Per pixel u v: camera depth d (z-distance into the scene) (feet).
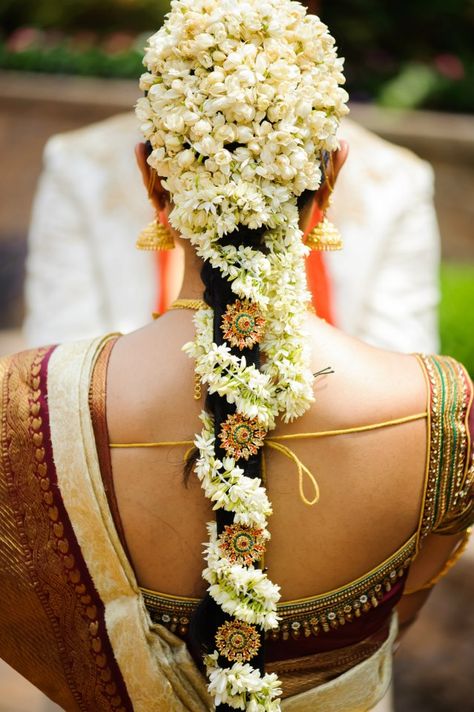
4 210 25.59
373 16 30.09
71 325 8.58
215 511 3.92
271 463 3.97
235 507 3.83
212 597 3.92
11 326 23.65
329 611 4.11
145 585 4.05
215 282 3.93
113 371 4.03
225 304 3.92
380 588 4.17
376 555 4.11
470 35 31.50
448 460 4.07
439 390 4.09
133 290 8.55
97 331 8.61
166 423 3.94
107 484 3.93
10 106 25.53
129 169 8.64
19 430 3.92
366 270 8.57
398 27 30.86
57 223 8.67
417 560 4.71
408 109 27.86
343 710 4.25
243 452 3.84
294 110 3.84
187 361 4.00
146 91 4.05
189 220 3.86
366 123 25.40
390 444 4.02
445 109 28.71
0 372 4.05
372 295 8.63
